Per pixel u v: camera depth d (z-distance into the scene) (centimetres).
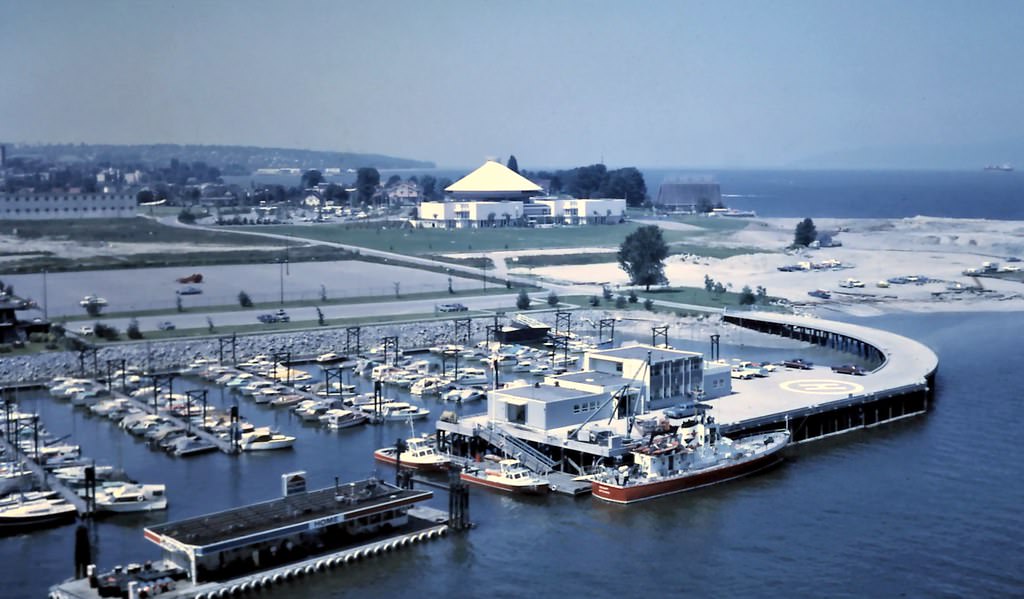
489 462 16925
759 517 14788
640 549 13688
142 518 14600
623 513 14938
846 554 13500
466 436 17512
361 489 14575
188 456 17625
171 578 12319
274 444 17988
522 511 15000
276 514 13412
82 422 19912
